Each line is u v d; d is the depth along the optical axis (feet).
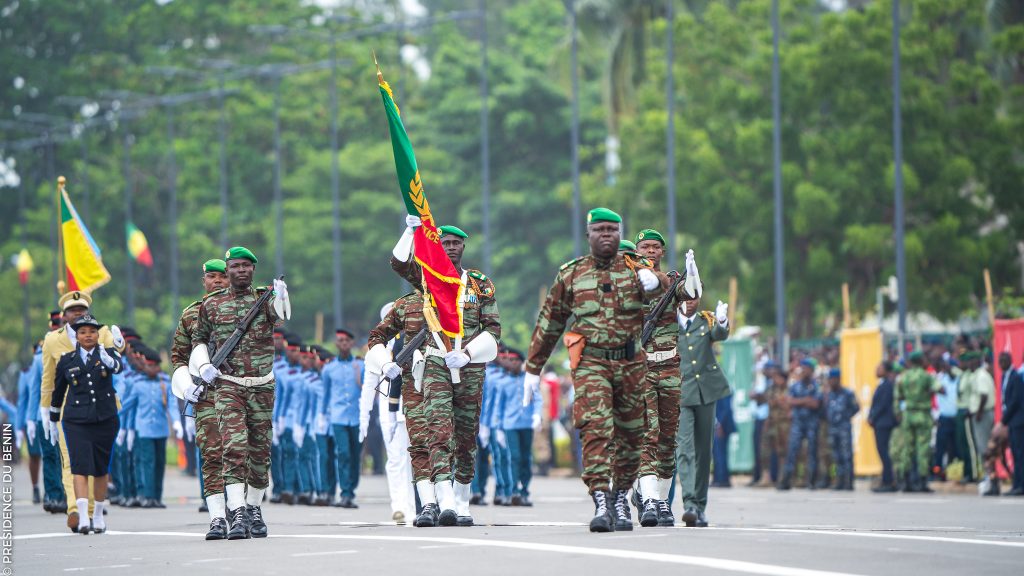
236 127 624.18
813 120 381.40
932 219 366.43
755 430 227.81
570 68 560.20
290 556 92.07
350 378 170.60
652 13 472.85
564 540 94.38
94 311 586.45
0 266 618.44
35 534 125.18
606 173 493.36
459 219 577.84
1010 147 362.53
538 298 564.71
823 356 226.79
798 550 86.43
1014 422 182.70
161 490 178.19
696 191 390.01
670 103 336.70
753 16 408.05
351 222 571.69
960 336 205.98
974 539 94.94
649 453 106.52
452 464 114.83
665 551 86.38
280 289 108.47
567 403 275.80
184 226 603.26
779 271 293.02
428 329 114.83
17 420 184.44
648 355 109.40
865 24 367.45
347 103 623.36
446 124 583.17
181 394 109.40
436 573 79.46
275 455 185.57
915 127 362.12
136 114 579.48
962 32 393.29
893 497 185.16
